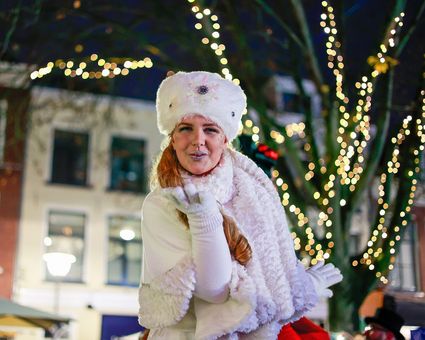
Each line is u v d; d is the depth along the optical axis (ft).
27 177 77.10
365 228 73.82
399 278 71.61
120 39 41.27
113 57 41.57
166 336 6.09
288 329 6.85
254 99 38.42
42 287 75.82
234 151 6.53
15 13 39.37
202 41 38.45
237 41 39.22
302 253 35.68
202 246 5.51
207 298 5.72
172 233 5.82
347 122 35.78
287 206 36.01
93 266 77.82
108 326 77.00
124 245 79.41
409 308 20.45
